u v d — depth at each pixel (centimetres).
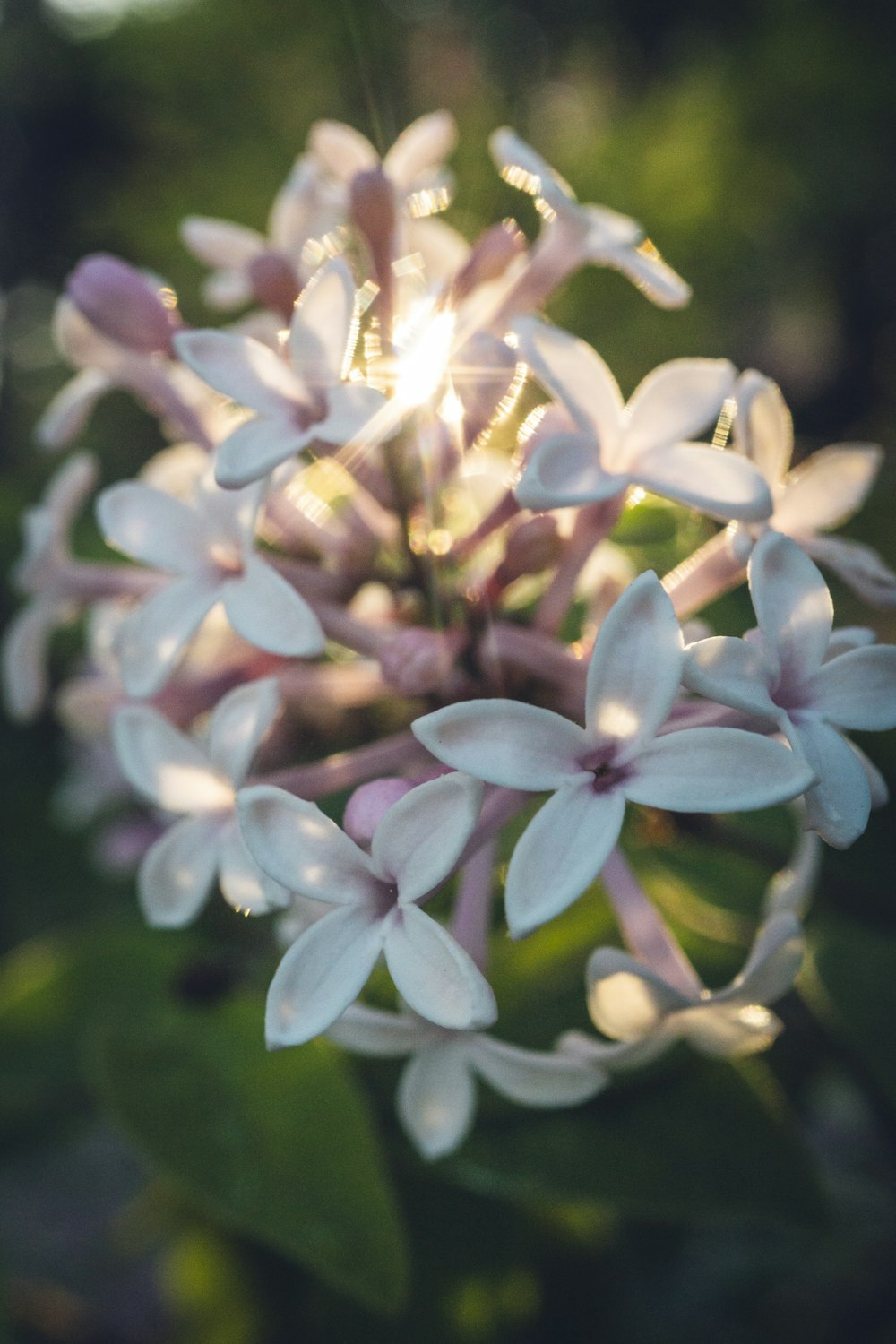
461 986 11
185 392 14
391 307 13
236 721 12
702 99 40
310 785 12
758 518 12
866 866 14
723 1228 17
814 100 43
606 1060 12
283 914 14
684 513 14
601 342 34
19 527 17
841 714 11
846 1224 17
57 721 21
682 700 12
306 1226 13
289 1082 13
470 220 25
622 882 12
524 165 13
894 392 54
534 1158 13
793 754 11
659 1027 12
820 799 11
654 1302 18
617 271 33
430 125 13
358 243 14
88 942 15
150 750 13
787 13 44
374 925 11
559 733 11
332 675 13
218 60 36
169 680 13
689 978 12
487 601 12
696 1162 13
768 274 47
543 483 12
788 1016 16
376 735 14
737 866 15
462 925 12
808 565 11
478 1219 14
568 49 49
